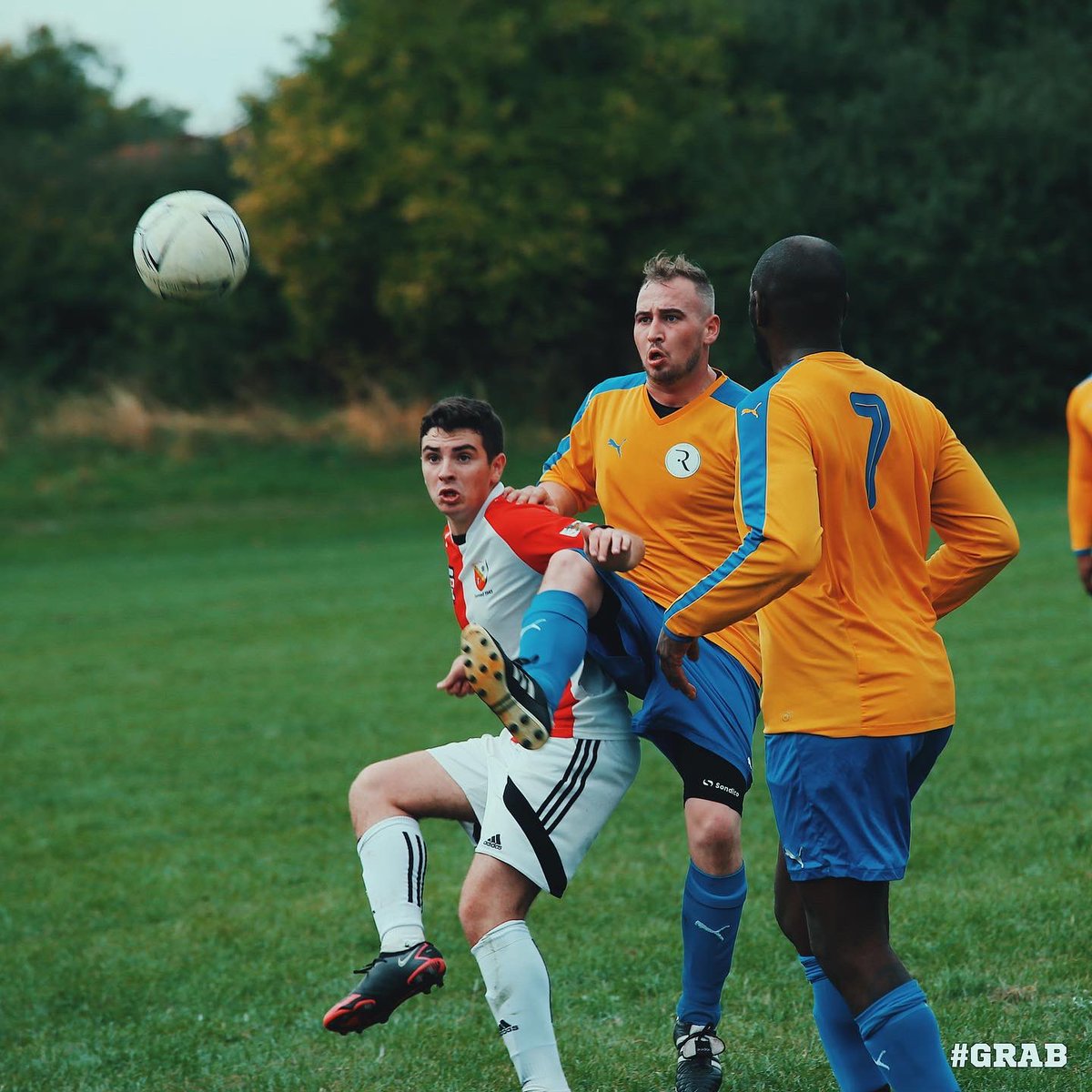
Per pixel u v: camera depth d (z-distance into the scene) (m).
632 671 11.38
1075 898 15.82
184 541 70.25
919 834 19.20
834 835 9.77
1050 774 21.69
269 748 28.66
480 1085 12.41
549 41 89.62
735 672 12.08
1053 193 84.69
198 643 41.91
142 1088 12.91
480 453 11.71
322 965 16.39
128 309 102.25
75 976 16.53
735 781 11.74
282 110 89.69
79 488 80.81
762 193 86.56
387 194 87.62
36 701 34.88
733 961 14.98
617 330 93.94
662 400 12.80
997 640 33.66
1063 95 85.81
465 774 11.31
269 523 74.00
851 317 85.25
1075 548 17.47
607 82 89.75
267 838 22.53
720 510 12.59
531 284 87.19
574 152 86.88
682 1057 11.80
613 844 20.42
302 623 44.34
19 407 93.50
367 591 50.94
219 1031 14.42
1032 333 84.31
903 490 10.24
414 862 10.88
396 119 86.88
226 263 13.23
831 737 9.77
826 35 95.25
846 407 10.03
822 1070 12.12
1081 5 95.44
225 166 109.69
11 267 99.81
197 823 23.70
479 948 10.66
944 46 95.56
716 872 11.63
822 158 86.56
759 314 10.57
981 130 84.25
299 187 88.06
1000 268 83.19
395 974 10.19
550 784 10.98
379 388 93.81
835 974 9.90
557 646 10.40
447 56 87.38
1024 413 87.44
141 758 28.50
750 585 9.46
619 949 15.84
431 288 86.44
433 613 45.00
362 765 26.91
